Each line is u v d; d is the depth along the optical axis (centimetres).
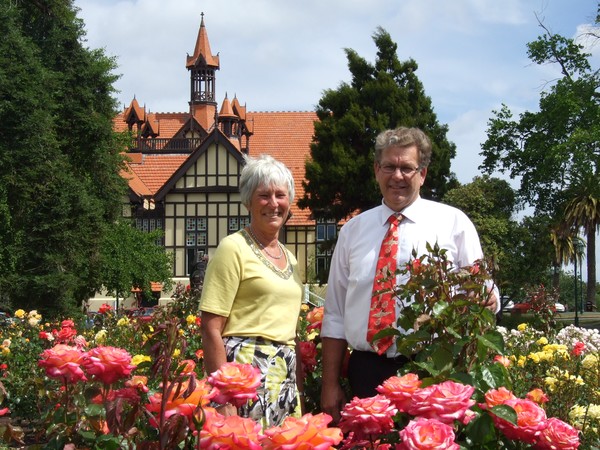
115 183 2770
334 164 3083
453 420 241
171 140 4366
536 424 248
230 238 351
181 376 247
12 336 898
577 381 468
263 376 339
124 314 980
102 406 275
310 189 3141
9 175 2122
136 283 3053
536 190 3216
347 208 3130
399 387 253
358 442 249
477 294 315
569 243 4103
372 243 363
